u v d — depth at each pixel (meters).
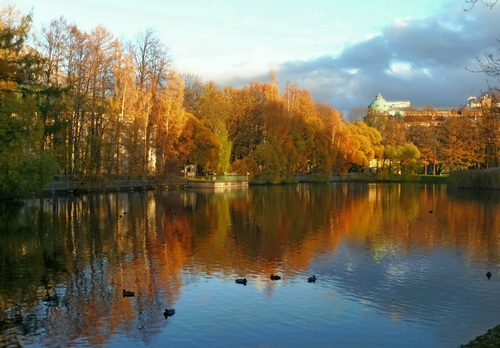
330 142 109.50
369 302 18.12
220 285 20.02
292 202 56.75
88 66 57.88
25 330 14.98
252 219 40.38
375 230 34.97
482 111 93.19
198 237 31.19
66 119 55.03
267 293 18.98
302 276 21.66
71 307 17.14
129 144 64.81
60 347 13.81
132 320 15.93
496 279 21.53
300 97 111.19
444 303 18.14
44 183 44.00
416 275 22.12
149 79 71.25
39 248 26.92
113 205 48.59
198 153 80.50
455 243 29.94
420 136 128.00
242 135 95.62
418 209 49.97
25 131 43.06
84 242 28.88
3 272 21.78
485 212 47.28
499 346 10.99
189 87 108.44
